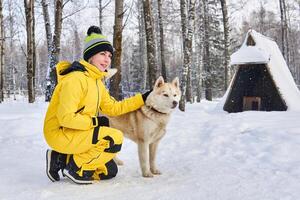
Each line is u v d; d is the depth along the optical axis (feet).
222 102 36.94
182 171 11.95
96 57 10.63
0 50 59.57
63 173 10.53
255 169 11.43
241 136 16.53
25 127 21.75
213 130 18.60
